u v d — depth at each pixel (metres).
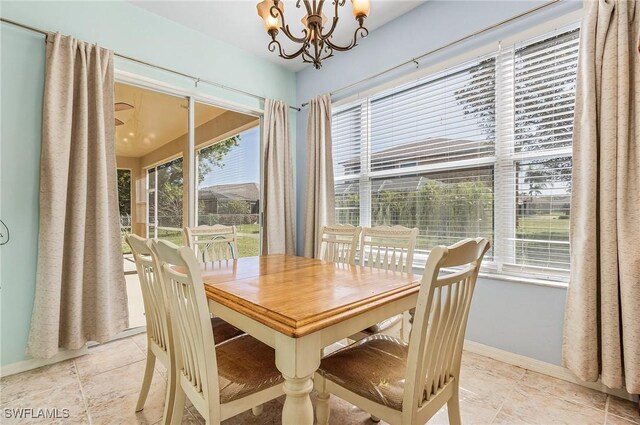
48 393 1.72
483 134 2.27
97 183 2.17
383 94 2.91
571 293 1.74
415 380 0.95
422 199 2.63
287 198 3.54
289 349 0.93
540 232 2.01
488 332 2.16
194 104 2.97
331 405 1.63
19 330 1.97
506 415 1.53
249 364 1.21
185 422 1.48
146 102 2.69
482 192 2.27
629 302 1.50
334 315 1.02
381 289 1.30
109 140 2.28
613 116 1.58
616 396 1.67
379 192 2.97
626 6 1.57
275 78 3.55
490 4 2.18
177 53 2.73
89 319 2.17
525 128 2.07
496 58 2.18
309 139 3.40
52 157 1.99
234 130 3.33
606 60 1.60
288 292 1.25
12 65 1.95
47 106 1.99
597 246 1.65
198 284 0.97
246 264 1.92
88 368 2.00
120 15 2.40
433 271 0.89
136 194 2.67
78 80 2.13
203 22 2.74
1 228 1.92
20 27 1.96
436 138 2.54
